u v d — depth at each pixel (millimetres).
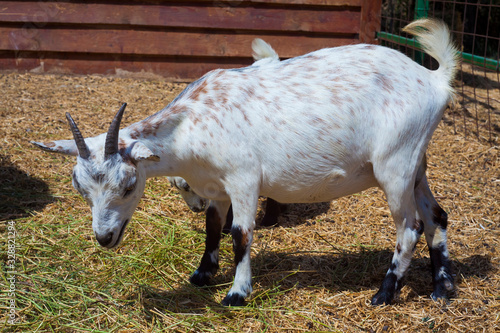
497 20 10109
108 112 6836
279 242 4305
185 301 3502
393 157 3189
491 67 6535
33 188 5027
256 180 3240
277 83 3262
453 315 3342
